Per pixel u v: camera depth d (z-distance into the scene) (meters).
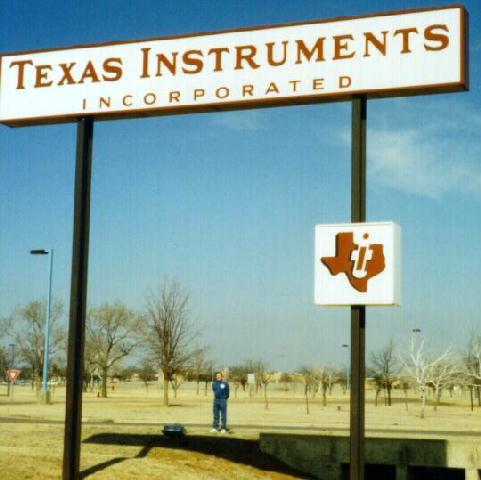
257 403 52.28
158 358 48.84
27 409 34.88
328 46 13.91
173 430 19.92
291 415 35.06
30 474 13.94
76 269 14.37
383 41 13.63
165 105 14.66
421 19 13.51
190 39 14.67
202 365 74.69
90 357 64.62
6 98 15.43
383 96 13.85
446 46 13.35
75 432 14.01
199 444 20.53
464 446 20.38
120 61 14.98
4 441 18.38
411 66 13.46
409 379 57.53
